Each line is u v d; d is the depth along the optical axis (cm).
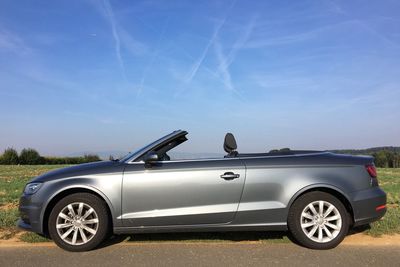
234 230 583
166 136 615
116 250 574
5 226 699
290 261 520
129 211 578
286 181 582
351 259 527
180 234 655
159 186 578
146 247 587
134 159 600
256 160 596
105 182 579
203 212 575
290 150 655
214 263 513
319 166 591
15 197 1085
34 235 645
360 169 595
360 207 581
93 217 580
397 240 618
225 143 629
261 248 578
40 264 515
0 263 520
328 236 572
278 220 579
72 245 568
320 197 577
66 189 578
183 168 585
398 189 1238
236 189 580
